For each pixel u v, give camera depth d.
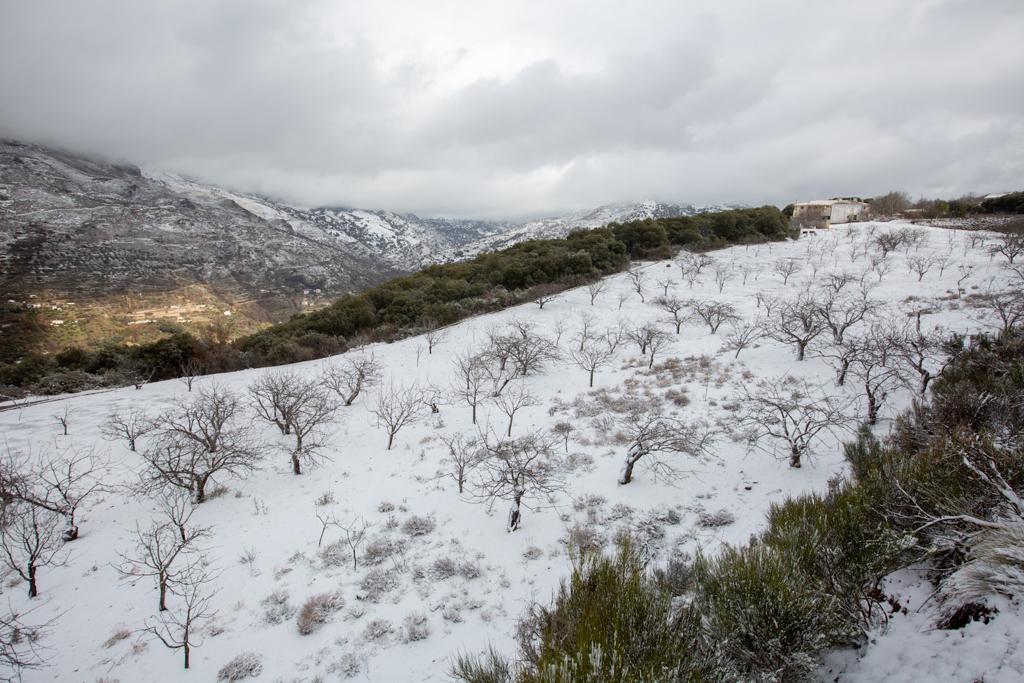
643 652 3.94
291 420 20.33
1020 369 10.81
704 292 41.97
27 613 11.15
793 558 5.20
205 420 19.94
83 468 18.62
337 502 15.42
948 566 5.46
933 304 29.33
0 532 12.96
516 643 8.59
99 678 9.16
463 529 13.20
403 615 10.08
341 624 10.05
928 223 66.25
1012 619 4.22
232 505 15.74
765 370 23.14
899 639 4.68
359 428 21.75
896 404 16.25
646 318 35.91
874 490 6.73
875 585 5.38
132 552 13.41
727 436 16.70
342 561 12.22
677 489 13.84
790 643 4.30
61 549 13.67
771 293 39.97
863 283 38.09
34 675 9.32
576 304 40.00
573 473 15.52
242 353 36.38
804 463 13.98
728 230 62.56
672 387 22.41
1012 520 5.21
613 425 19.00
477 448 18.17
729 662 4.20
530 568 11.20
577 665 3.71
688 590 6.32
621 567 4.89
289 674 8.91
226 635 10.05
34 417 24.14
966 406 9.30
